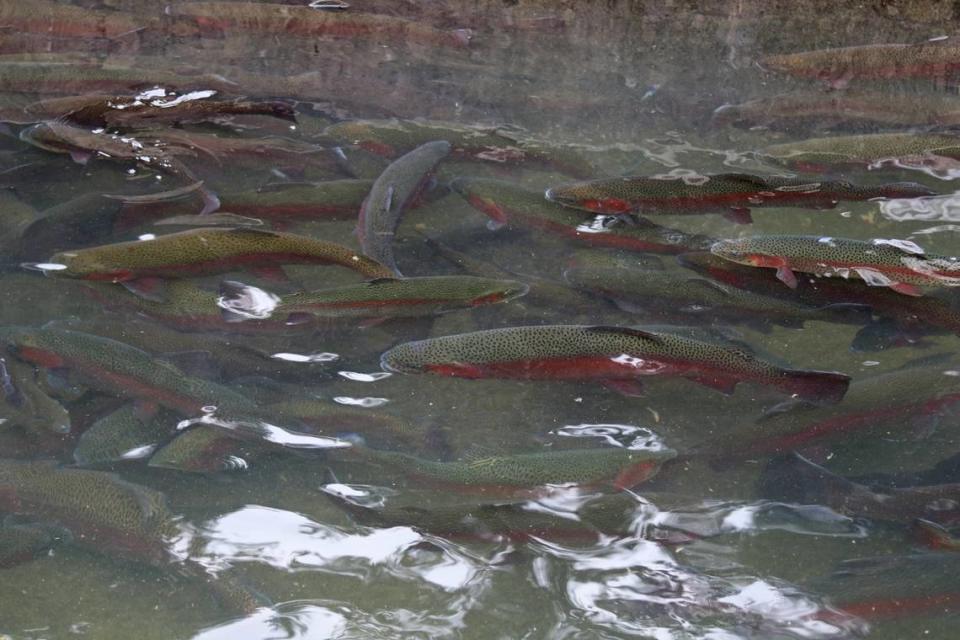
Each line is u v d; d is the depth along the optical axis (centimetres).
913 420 295
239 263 314
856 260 313
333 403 297
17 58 372
